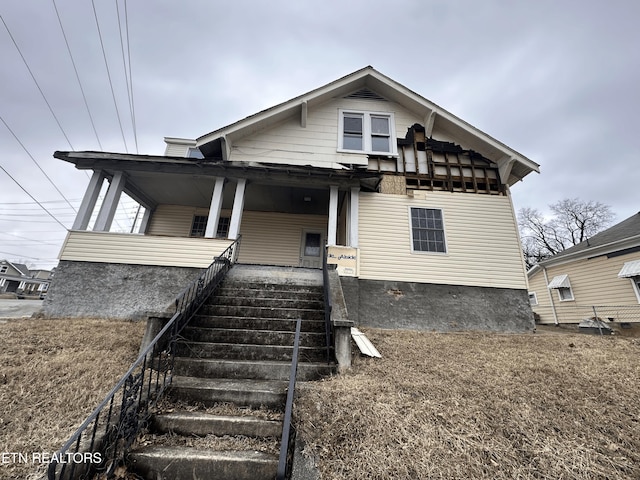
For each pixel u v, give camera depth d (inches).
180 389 121.1
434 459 87.5
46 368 137.7
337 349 152.8
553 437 99.3
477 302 313.9
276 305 207.9
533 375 149.2
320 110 394.6
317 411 106.5
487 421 105.9
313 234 436.5
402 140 382.6
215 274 240.2
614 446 95.7
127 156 302.5
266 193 373.7
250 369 139.6
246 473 88.1
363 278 317.7
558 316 582.2
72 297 266.5
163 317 158.2
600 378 146.1
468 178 365.7
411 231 339.0
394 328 299.1
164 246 288.0
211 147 361.1
